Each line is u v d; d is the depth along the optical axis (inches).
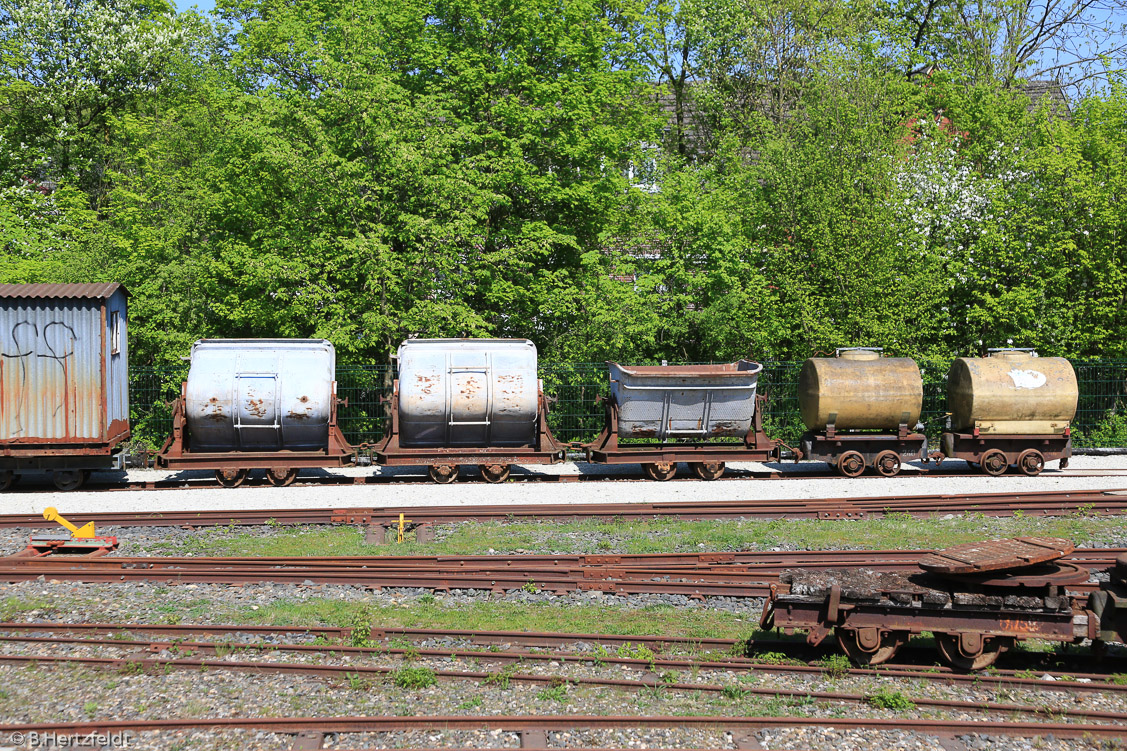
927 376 1016.9
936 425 1031.6
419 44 1024.9
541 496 708.0
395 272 941.8
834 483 776.3
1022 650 378.6
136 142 1149.1
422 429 783.1
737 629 406.9
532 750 291.9
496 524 607.8
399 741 302.0
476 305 1047.0
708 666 358.0
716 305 1019.9
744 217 1087.0
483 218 1011.9
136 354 1023.0
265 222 986.1
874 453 825.5
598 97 1058.7
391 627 398.3
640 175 1139.9
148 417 971.9
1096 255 1033.5
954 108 1223.5
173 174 1048.2
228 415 757.3
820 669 357.1
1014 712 324.2
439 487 751.7
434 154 937.5
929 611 358.0
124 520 604.1
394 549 540.1
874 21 1137.4
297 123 931.3
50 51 1342.3
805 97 1103.6
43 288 728.3
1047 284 1053.2
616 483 776.9
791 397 1031.0
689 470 844.6
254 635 394.9
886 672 355.9
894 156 1056.8
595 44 1080.2
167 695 334.3
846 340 985.5
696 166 1273.4
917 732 310.8
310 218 958.4
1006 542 389.7
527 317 1069.1
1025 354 835.4
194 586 469.1
